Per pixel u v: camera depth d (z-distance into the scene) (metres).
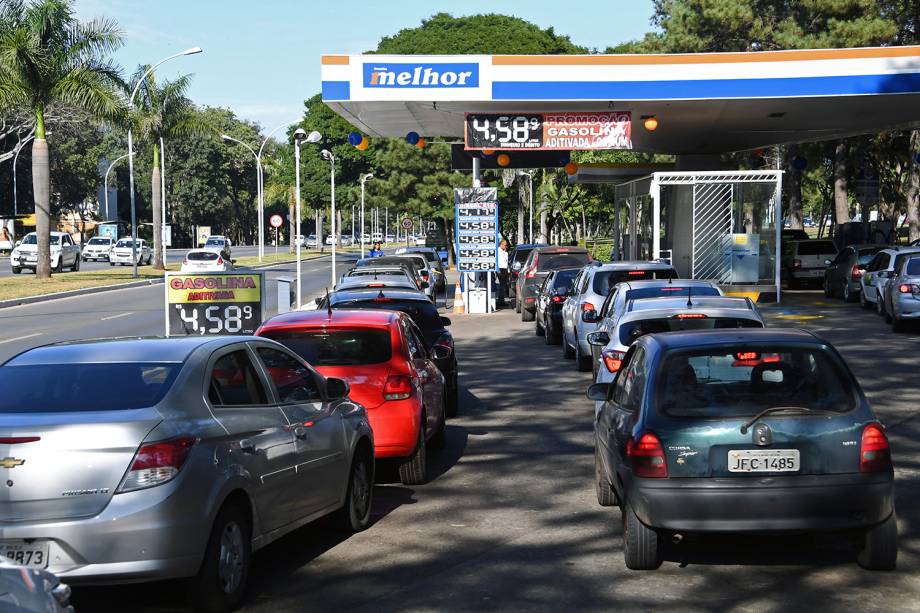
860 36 42.84
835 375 6.82
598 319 15.30
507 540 7.85
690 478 6.56
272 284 45.97
